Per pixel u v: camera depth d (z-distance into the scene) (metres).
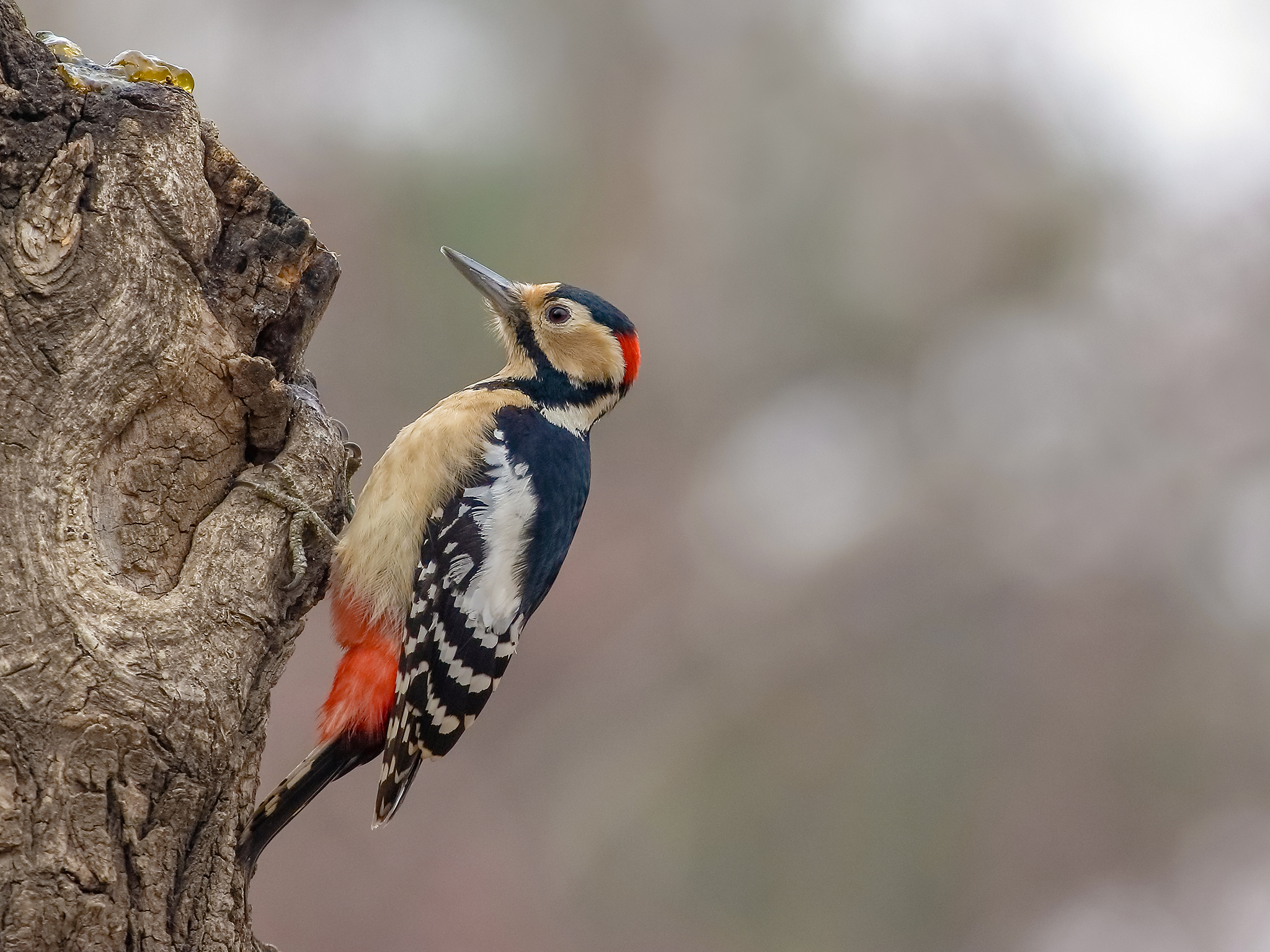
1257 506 17.14
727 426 18.16
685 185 17.89
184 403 5.04
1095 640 17.19
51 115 4.78
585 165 17.14
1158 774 16.59
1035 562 17.67
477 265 7.98
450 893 14.66
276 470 5.32
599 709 17.00
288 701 12.88
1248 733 16.72
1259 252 17.73
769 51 18.03
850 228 18.28
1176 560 17.34
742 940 16.20
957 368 18.22
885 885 16.48
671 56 17.77
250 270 5.23
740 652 17.41
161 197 4.91
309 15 14.98
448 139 15.76
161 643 4.73
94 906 4.48
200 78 14.63
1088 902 16.22
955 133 18.19
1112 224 18.25
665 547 17.72
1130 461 17.66
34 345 4.68
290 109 14.95
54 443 4.67
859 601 17.70
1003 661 17.34
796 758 17.08
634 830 16.38
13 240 4.66
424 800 15.38
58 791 4.46
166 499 5.02
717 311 18.17
